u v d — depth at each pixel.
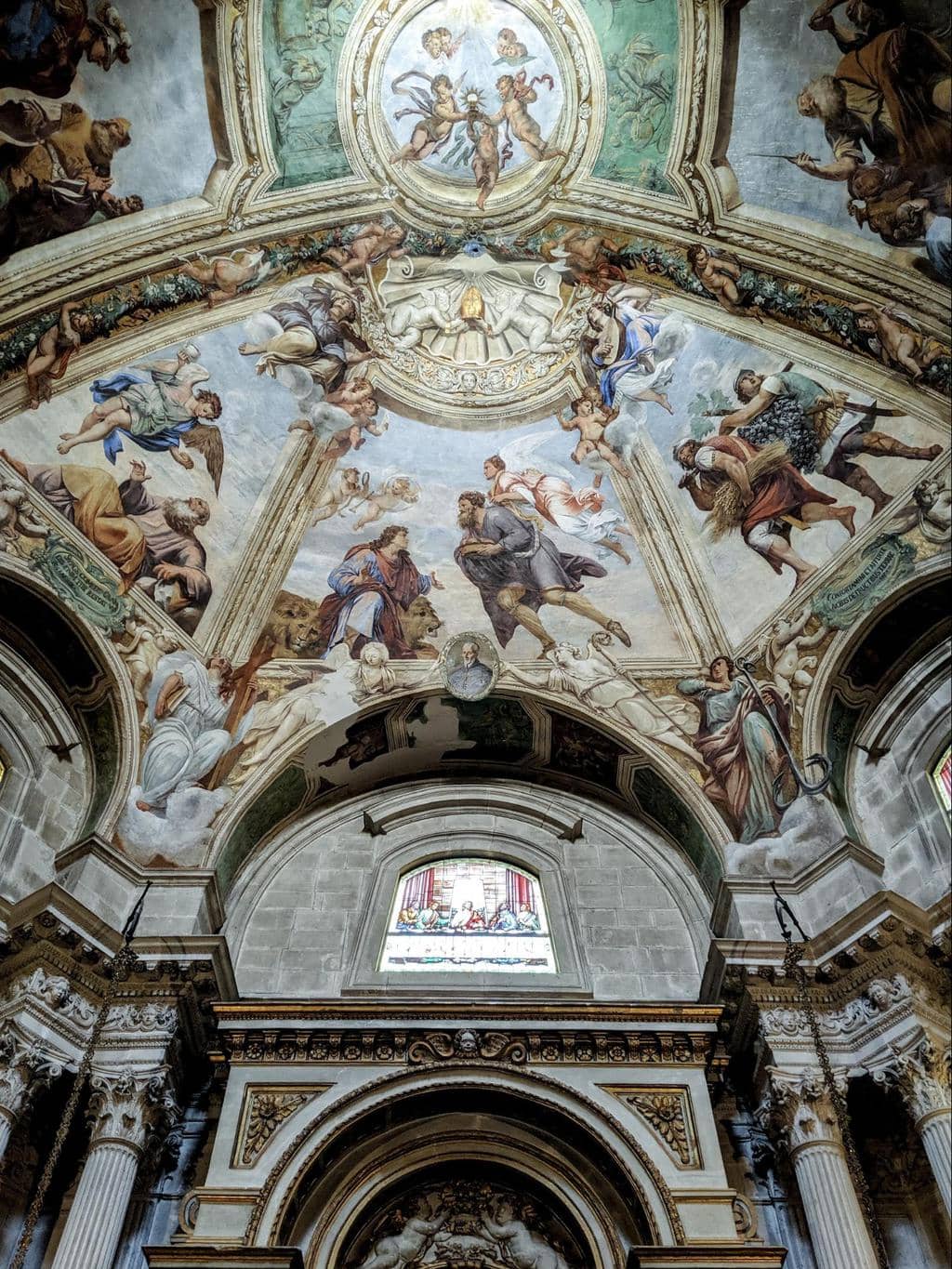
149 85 15.07
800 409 16.98
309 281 17.59
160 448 17.05
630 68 16.25
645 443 18.20
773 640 17.02
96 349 16.14
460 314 18.50
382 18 16.05
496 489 18.58
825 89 15.23
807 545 17.02
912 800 15.23
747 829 16.11
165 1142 13.55
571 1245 13.27
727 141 16.14
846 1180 12.11
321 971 15.77
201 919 15.05
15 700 15.67
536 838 17.72
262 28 15.48
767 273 16.59
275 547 17.83
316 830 17.78
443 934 16.30
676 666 17.58
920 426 15.95
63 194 15.01
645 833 17.62
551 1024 13.98
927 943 13.06
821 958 13.70
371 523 18.38
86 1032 13.18
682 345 17.70
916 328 15.59
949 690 15.52
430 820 18.00
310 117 16.44
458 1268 13.03
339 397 18.19
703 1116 13.20
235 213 16.53
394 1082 13.55
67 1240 11.48
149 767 16.02
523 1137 13.67
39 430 15.84
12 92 14.07
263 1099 13.38
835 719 16.28
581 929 16.27
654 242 17.22
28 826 14.89
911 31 14.30
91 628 15.99
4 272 14.80
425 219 17.64
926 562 15.62
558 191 17.38
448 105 16.88
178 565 17.12
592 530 18.41
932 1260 12.51
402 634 18.05
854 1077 12.82
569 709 17.59
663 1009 14.03
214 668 17.09
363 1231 13.30
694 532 17.94
